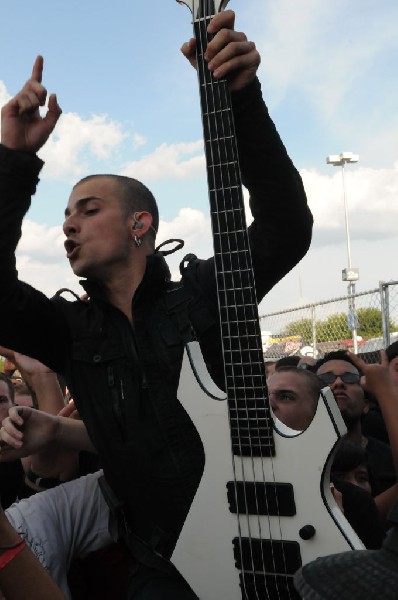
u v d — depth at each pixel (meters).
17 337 2.03
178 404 1.90
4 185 1.88
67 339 2.06
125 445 1.95
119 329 2.00
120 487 1.99
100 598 2.37
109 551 2.36
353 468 2.93
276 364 5.75
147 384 1.92
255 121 1.89
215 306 1.97
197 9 1.95
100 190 2.04
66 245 2.06
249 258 1.85
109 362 1.99
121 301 2.04
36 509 2.29
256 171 1.91
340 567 0.98
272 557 1.74
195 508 1.83
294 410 2.77
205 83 1.91
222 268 1.87
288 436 1.74
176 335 1.93
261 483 1.76
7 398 3.24
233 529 1.79
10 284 1.94
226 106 1.88
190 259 2.10
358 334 8.28
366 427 4.30
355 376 3.78
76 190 2.07
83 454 2.63
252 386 1.79
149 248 2.11
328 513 1.69
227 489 1.80
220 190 1.89
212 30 1.85
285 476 1.74
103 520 2.36
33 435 2.26
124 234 2.03
